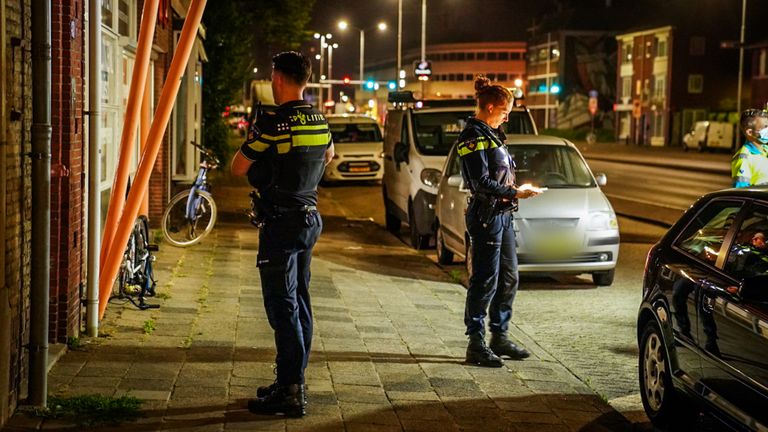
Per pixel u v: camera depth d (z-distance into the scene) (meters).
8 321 5.12
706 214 6.37
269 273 5.78
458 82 126.38
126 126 7.57
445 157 15.24
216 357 7.05
